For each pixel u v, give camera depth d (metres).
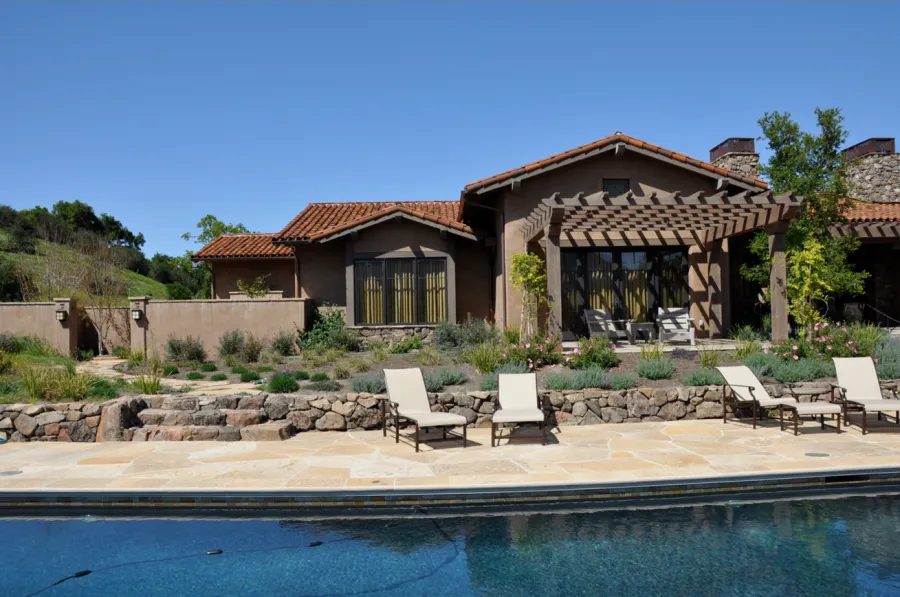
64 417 8.94
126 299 25.88
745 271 17.00
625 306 16.86
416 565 4.85
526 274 14.32
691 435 8.91
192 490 6.17
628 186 16.14
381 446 8.42
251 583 4.54
